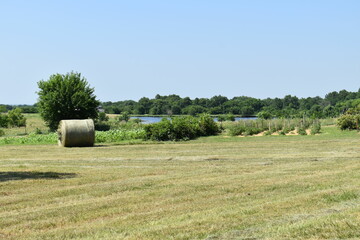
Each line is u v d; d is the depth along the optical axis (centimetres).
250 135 3928
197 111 12850
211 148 2678
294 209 912
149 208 998
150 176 1546
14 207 1055
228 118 7931
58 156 2383
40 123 8619
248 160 2011
